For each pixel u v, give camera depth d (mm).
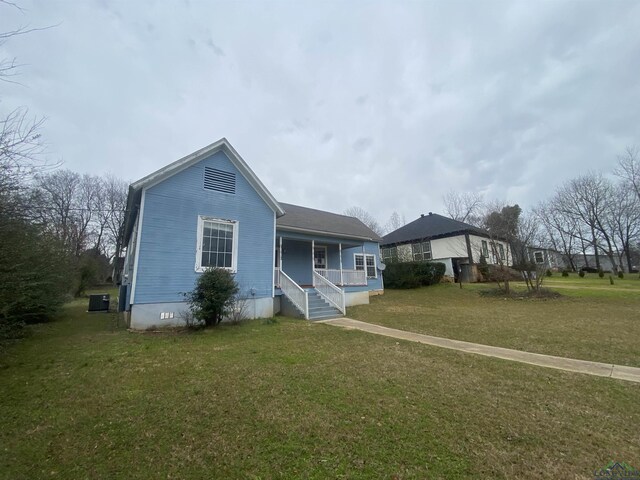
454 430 3254
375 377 4922
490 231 19531
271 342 7434
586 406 3902
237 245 11289
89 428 3332
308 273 17172
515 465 2654
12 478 2516
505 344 7289
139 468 2631
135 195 9844
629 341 7293
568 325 9258
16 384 4648
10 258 6137
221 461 2719
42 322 11047
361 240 18047
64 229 14867
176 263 9805
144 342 7395
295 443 2998
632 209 33719
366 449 2889
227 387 4496
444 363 5730
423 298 17906
